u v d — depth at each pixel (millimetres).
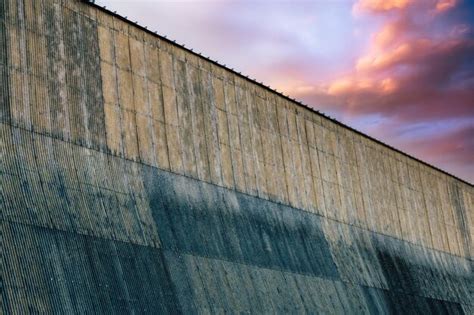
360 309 56750
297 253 53188
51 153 37125
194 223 44688
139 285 37656
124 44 44438
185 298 40219
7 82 36125
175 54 48469
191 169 46938
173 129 46406
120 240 38219
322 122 63188
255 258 48250
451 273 77188
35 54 38125
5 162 34406
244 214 49906
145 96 44906
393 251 67688
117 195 39938
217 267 44219
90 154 39531
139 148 43188
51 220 34875
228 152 50844
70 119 39094
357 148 67438
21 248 32656
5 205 33125
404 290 65562
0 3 36938
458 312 73250
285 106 58812
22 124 36219
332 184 61906
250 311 44719
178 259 41469
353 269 59312
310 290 51906
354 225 63062
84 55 41250
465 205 86562
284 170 56250
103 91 41875
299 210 56406
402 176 74375
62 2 40719
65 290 33531
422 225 75312
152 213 41719
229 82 53031
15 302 31141
